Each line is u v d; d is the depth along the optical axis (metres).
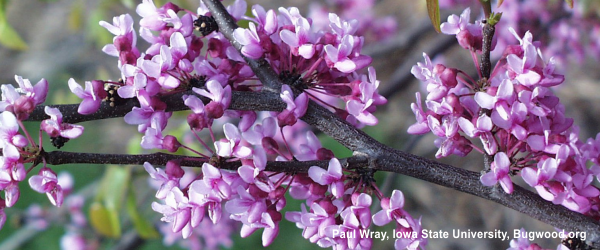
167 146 0.46
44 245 1.29
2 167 0.45
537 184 0.46
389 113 1.25
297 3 1.32
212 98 0.46
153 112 0.46
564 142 0.47
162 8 0.48
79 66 1.56
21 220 0.97
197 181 0.45
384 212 0.46
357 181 0.48
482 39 0.47
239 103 0.47
